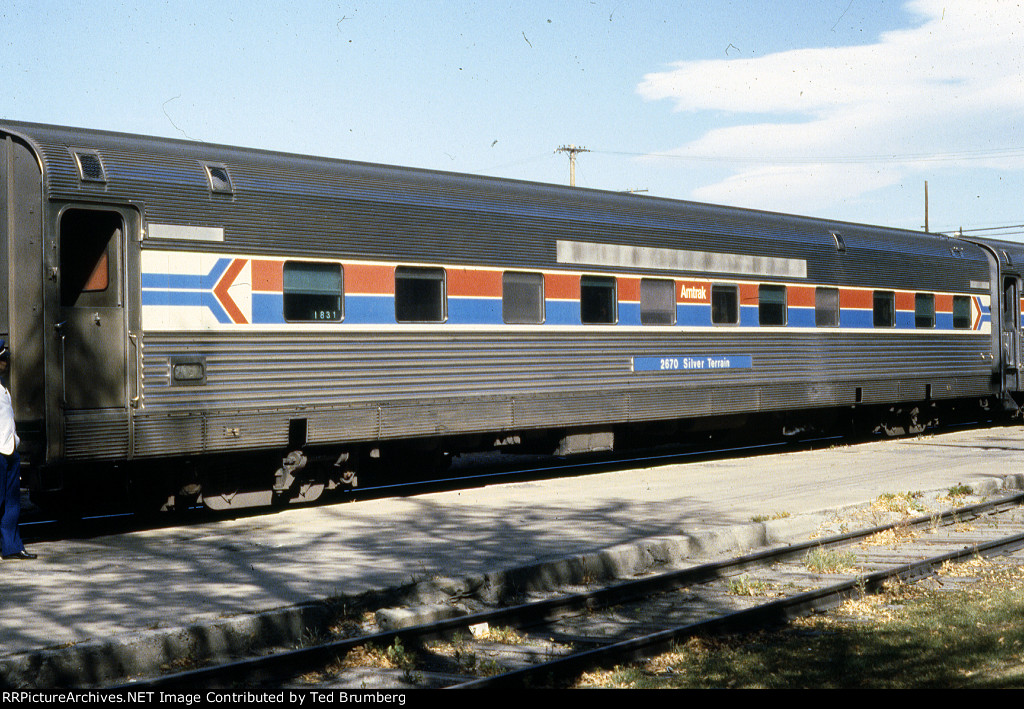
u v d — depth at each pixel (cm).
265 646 635
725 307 1526
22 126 937
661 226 1439
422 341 1162
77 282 935
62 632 596
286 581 739
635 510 1070
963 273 1997
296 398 1056
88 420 912
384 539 913
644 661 607
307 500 1121
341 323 1095
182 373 975
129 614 642
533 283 1284
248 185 1035
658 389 1415
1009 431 2094
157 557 839
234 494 1057
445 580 734
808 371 1645
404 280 1155
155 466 1012
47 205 896
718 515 1030
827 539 950
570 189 1385
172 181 980
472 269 1216
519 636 661
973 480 1293
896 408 1902
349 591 703
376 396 1119
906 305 1856
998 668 564
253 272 1030
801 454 1662
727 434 1786
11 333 884
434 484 1300
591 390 1331
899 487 1233
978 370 2019
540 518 1023
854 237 1767
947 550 945
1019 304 2145
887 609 732
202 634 608
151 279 960
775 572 852
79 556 847
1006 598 734
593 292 1350
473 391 1205
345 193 1109
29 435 886
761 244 1584
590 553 830
